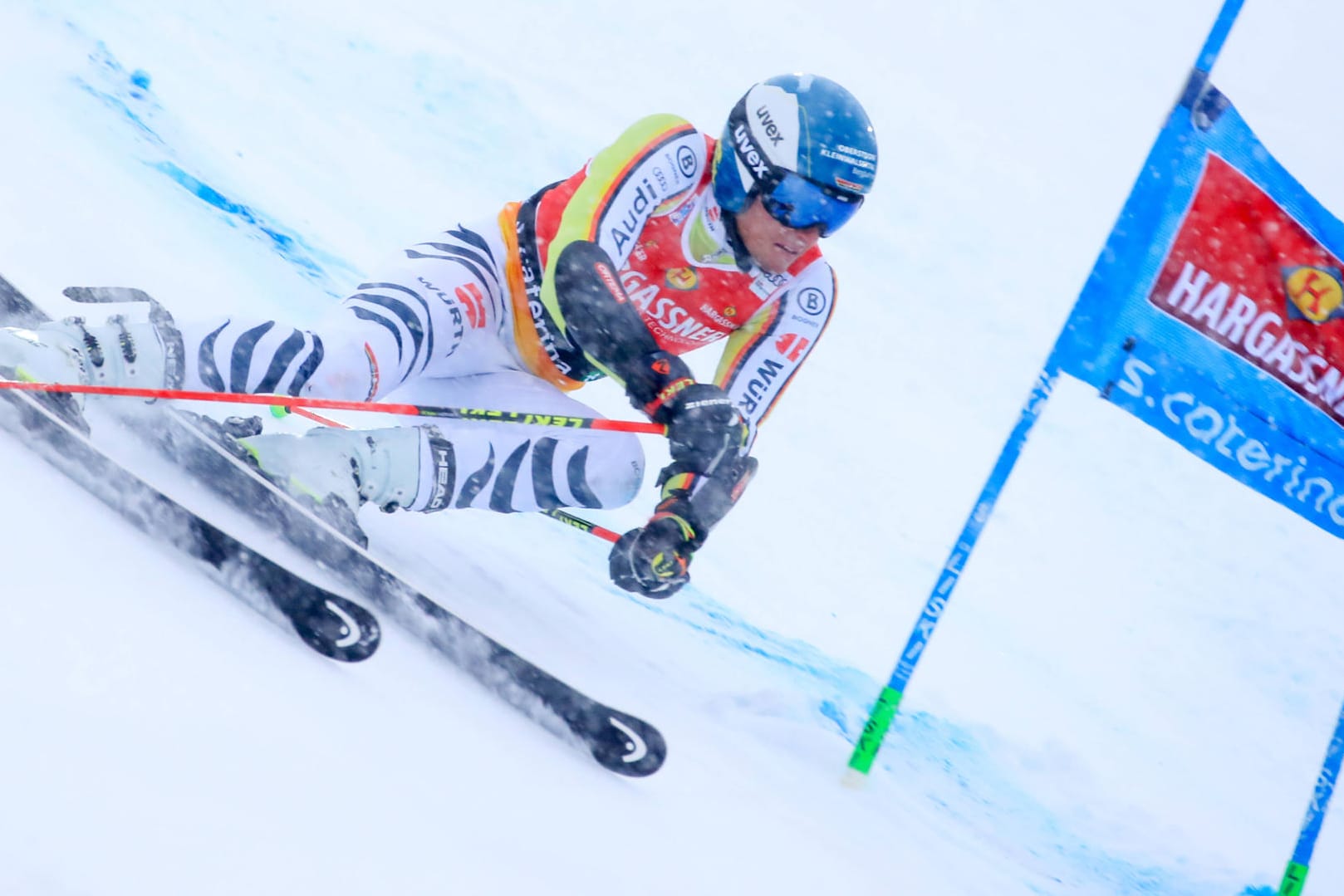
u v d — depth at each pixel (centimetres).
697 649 1588
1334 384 1371
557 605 1367
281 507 947
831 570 2416
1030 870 1366
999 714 2128
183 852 505
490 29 3822
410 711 767
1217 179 1314
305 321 1994
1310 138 4956
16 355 898
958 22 4672
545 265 1152
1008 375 3438
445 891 578
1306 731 2667
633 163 1109
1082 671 2527
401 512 1375
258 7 3359
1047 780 1834
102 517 775
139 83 2736
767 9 4538
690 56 4259
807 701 1605
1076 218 4075
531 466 1132
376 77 3409
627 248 1102
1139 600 2892
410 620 906
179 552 789
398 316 1120
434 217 3023
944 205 4016
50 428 805
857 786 1206
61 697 560
